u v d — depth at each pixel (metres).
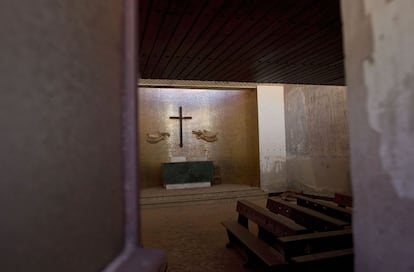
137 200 0.88
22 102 0.45
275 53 3.46
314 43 3.15
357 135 0.96
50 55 0.52
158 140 8.30
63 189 0.54
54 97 0.53
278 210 3.64
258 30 2.74
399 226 0.78
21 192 0.44
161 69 4.14
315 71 4.40
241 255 3.35
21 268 0.44
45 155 0.50
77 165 0.59
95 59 0.69
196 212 5.92
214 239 4.03
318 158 7.02
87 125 0.64
